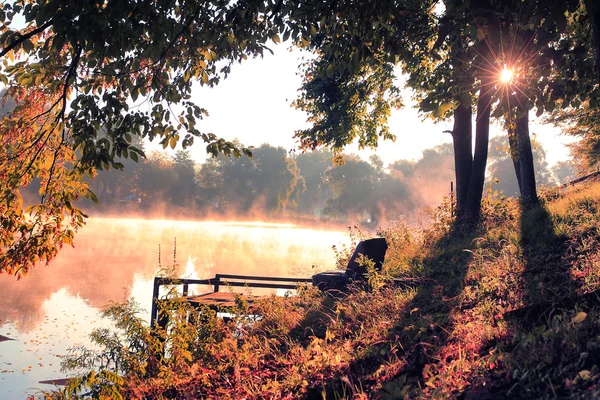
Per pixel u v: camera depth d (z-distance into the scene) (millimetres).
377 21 7898
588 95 8000
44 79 7133
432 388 4906
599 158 37250
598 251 8148
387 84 22625
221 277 14430
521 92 7719
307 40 8750
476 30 6523
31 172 7594
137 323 8633
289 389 6348
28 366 12367
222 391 6875
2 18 7039
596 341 4457
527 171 20250
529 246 11250
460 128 20547
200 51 8250
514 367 4707
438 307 8305
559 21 5926
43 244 7484
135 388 7512
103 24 6465
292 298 11625
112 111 7254
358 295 10289
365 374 6195
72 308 19969
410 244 18359
